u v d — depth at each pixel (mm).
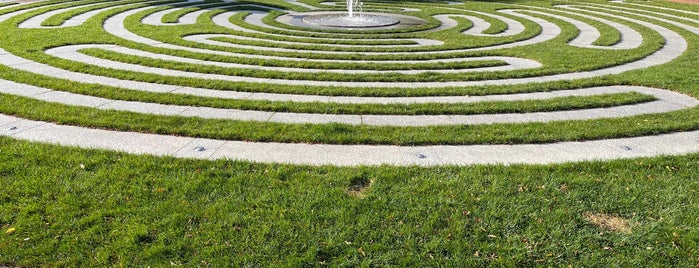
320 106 8867
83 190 5492
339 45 15719
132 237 4672
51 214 5023
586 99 9461
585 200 5496
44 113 8031
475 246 4719
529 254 4633
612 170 6238
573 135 7441
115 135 7262
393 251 4629
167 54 13352
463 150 6934
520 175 6051
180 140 7137
